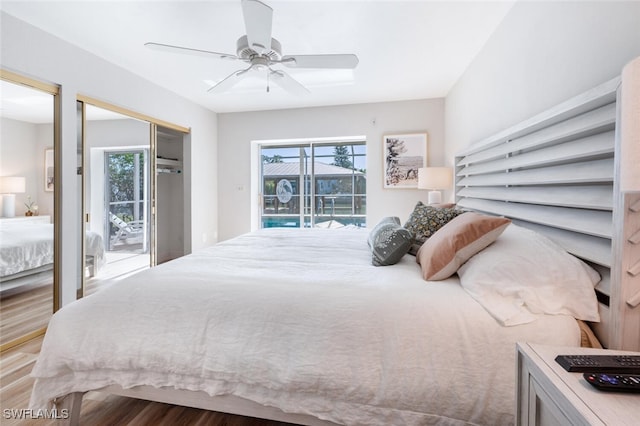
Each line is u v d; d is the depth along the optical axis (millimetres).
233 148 5031
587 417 587
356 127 4574
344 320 1201
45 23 2365
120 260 3402
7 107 2322
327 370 1160
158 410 1583
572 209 1394
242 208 5039
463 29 2492
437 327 1141
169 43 2695
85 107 2898
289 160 5230
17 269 2410
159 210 4199
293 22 2381
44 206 2549
